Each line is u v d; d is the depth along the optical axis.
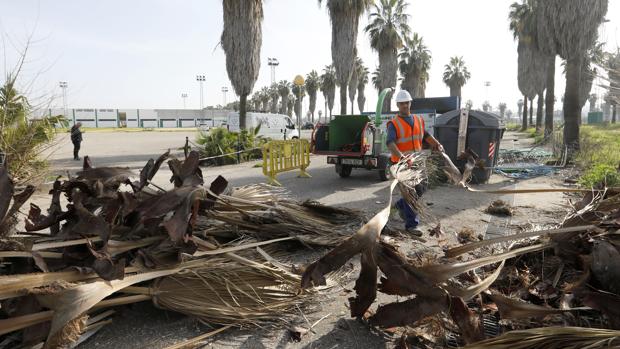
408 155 4.99
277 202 4.88
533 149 16.72
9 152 4.58
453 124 10.34
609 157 12.44
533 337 2.04
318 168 13.95
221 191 4.03
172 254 3.13
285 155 10.59
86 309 2.29
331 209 5.11
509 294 3.13
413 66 45.94
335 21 23.80
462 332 2.52
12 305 2.47
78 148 17.00
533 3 31.25
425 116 15.08
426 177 5.09
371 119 12.02
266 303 3.23
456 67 64.19
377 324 2.89
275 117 27.91
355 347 2.85
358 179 11.15
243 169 13.66
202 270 3.20
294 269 3.50
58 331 2.17
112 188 3.40
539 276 3.29
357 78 56.09
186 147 5.09
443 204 7.46
